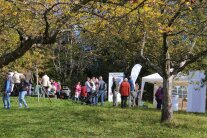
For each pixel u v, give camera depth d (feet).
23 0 34.47
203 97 113.29
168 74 73.00
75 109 89.20
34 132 60.34
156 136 60.29
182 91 122.31
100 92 119.75
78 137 58.03
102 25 43.19
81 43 135.44
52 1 36.70
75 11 35.40
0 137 55.62
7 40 67.92
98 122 70.90
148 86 189.37
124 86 105.19
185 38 79.92
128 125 68.64
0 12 37.81
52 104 110.83
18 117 75.05
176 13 55.77
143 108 109.19
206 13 66.13
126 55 91.35
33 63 133.18
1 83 137.28
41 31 43.80
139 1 32.07
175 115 86.38
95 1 34.04
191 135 62.23
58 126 65.82
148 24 46.19
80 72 205.57
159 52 80.64
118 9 36.37
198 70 99.81
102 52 159.74
